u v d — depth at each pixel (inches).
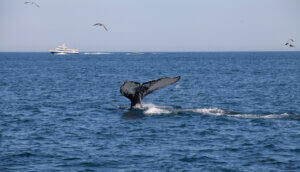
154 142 1206.3
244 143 1184.8
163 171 953.5
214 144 1179.9
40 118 1611.7
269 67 6663.4
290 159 1028.5
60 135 1306.6
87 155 1077.8
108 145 1176.8
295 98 2297.0
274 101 2171.5
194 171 951.6
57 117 1626.5
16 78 4077.3
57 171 951.6
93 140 1235.9
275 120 1482.5
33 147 1157.1
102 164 1003.9
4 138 1267.2
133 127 1391.5
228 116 1558.8
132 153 1095.6
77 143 1202.0
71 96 2412.6
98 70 6003.9
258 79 3887.8
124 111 1723.7
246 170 954.1
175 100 2257.6
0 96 2412.6
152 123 1443.2
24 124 1491.1
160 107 1739.7
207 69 6186.0
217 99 2281.0
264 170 951.0
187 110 1668.3
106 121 1507.1
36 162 1018.1
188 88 2970.0
